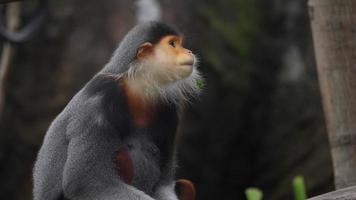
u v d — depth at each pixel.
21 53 16.64
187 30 17.14
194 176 17.92
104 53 16.58
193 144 17.66
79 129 7.40
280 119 18.27
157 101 7.70
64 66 16.62
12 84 16.61
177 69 7.55
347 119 7.90
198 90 7.85
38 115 16.61
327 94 7.99
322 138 17.91
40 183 7.74
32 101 16.62
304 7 18.84
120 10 16.77
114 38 16.61
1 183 16.84
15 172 16.81
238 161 18.47
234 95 17.80
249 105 18.11
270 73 18.27
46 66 16.67
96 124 7.40
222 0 18.17
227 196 18.61
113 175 7.45
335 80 7.93
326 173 17.53
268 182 18.34
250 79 18.02
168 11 16.97
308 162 17.88
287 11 18.92
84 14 16.78
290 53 18.41
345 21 7.89
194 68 7.81
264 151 18.38
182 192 8.06
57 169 7.61
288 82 18.27
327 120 8.04
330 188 17.44
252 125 18.20
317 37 8.02
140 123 7.68
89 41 16.67
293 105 18.22
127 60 7.57
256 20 18.52
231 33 17.94
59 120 7.71
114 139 7.47
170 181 8.04
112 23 16.70
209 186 18.19
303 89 18.22
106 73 7.64
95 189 7.39
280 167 18.22
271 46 18.34
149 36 7.59
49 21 16.70
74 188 7.38
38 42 16.67
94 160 7.39
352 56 7.88
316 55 8.09
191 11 17.38
